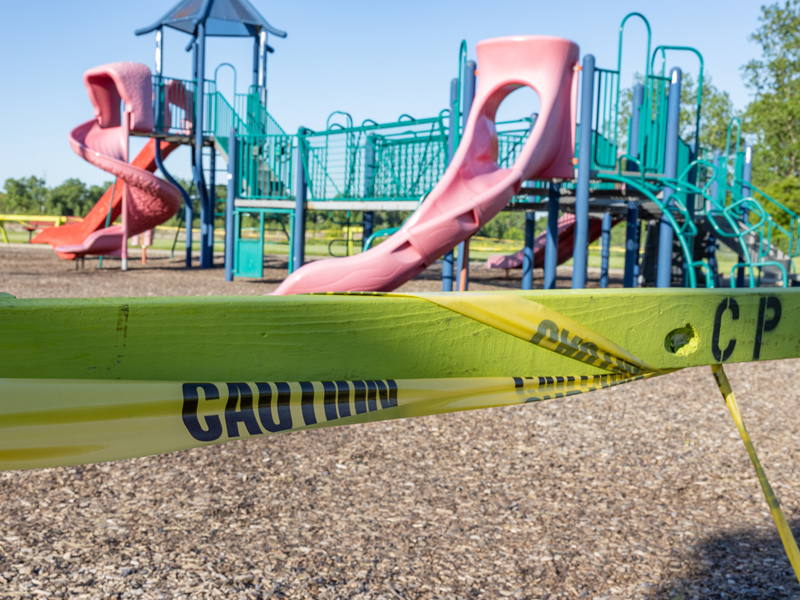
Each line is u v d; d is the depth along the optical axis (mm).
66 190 70688
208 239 18141
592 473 3264
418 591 2102
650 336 986
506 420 4184
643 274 15883
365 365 758
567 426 4090
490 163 8789
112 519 2576
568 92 8805
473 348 835
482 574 2227
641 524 2668
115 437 619
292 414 705
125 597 1994
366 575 2189
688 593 2121
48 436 592
